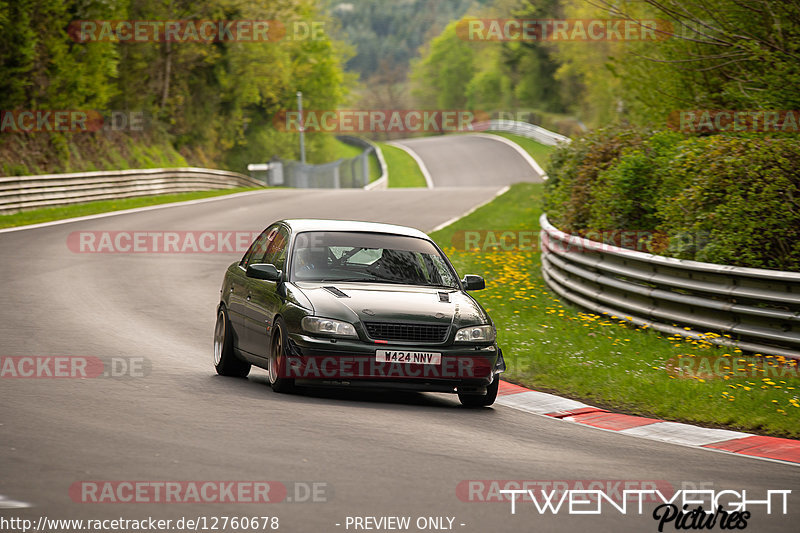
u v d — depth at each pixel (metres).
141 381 34.97
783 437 31.62
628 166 58.09
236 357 38.53
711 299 45.34
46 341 43.91
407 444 26.59
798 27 51.28
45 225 104.38
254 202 138.75
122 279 69.69
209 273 75.06
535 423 32.00
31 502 19.55
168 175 161.62
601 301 53.19
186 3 195.62
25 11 129.25
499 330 48.97
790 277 40.88
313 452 24.80
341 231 38.09
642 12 60.00
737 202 47.44
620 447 28.80
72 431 25.91
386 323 32.72
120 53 170.75
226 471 22.50
